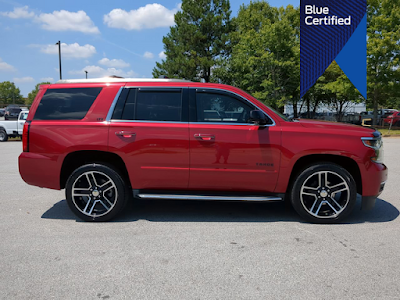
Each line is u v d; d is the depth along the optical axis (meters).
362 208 4.15
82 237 3.71
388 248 3.36
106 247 3.41
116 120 4.23
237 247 3.40
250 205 5.08
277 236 3.72
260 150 4.07
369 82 23.86
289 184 4.25
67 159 4.33
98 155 4.40
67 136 4.21
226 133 4.10
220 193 4.25
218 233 3.82
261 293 2.51
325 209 4.22
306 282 2.68
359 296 2.47
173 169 4.16
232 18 36.25
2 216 4.53
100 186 4.26
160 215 4.55
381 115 28.97
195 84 4.32
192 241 3.57
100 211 4.28
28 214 4.63
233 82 32.69
